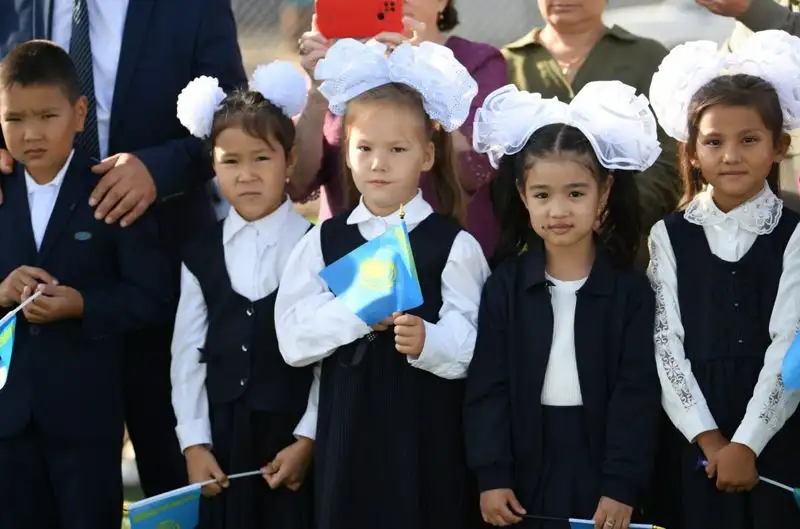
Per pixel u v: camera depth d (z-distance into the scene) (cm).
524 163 769
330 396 774
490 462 755
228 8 917
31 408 820
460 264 782
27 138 818
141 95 882
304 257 802
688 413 757
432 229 788
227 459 815
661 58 939
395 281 739
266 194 828
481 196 909
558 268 779
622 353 763
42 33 892
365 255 750
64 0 887
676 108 810
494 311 777
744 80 775
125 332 867
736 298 768
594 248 789
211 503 812
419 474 759
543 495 755
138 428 920
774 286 766
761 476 759
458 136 895
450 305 777
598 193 767
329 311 765
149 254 856
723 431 763
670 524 796
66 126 831
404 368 763
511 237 813
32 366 822
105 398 846
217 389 818
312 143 900
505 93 790
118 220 848
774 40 792
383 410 760
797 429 771
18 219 838
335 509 753
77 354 834
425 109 787
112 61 885
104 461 845
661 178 911
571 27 935
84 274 838
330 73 789
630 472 743
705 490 766
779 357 752
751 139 770
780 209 782
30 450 828
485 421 762
